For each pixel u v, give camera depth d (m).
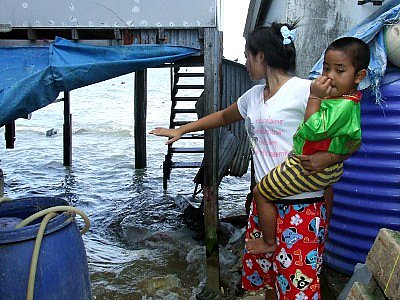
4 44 4.93
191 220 7.30
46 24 4.79
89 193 9.02
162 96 33.16
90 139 15.51
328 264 4.04
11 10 4.77
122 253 6.14
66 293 2.92
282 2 5.84
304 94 2.43
